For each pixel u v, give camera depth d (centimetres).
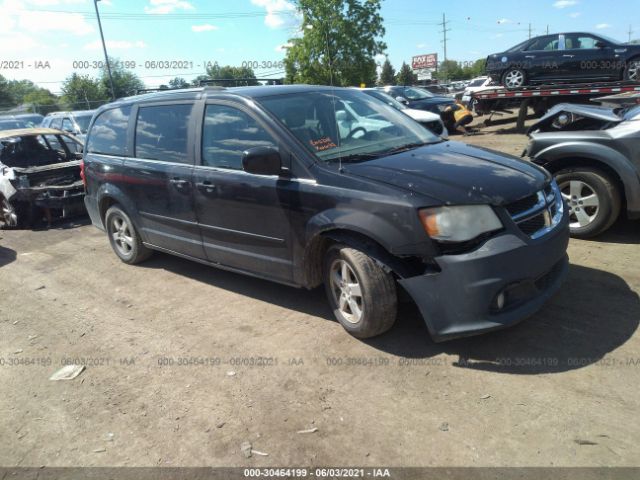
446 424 259
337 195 325
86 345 382
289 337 362
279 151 362
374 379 303
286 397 295
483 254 285
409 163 340
